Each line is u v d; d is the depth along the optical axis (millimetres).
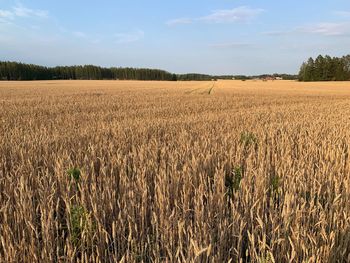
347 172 5332
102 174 4848
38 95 28312
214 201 3891
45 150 6398
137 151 6496
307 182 4516
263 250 2900
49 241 3150
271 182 4809
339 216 3445
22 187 4043
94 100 22969
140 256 3119
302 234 3014
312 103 23141
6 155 6414
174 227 3350
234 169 5129
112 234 3504
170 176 4844
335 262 2982
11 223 3570
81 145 7223
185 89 43375
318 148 6648
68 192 4125
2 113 14797
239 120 12094
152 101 22469
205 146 6441
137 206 3777
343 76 102000
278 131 9211
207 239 3078
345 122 11078
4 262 2932
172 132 9102
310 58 105125
